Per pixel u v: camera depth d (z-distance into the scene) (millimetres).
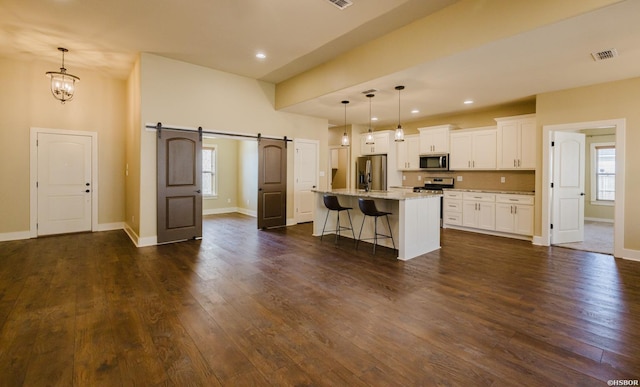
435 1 3203
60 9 3355
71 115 5555
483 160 6055
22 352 1959
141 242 4727
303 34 3955
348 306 2680
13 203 5098
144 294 2914
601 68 3744
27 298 2801
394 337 2178
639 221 4086
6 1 3193
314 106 5906
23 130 5137
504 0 2908
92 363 1855
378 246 4844
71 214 5641
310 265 3850
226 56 4750
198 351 1995
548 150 4863
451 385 1682
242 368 1824
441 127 6699
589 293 2959
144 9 3350
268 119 6184
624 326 2326
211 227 6496
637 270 3656
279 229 6238
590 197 7605
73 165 5621
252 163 8305
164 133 4852
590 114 4418
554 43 3039
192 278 3357
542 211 4957
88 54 4711
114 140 6008
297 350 2014
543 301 2777
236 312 2557
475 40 3109
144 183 4719
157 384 1679
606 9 2428
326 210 5699
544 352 1992
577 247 4820
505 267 3781
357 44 4289
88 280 3273
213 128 5383
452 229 6359
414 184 7621
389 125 8219
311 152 6988
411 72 3877
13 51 4621
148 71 4680
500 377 1746
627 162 4145
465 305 2699
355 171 8352
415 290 3037
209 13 3428
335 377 1746
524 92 4809
